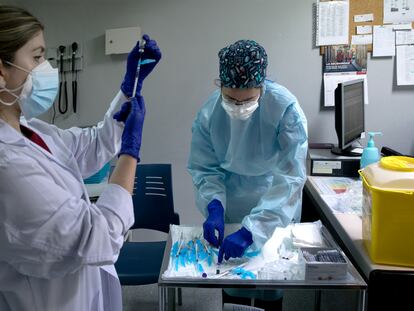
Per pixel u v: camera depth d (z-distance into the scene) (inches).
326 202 71.7
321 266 48.4
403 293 48.3
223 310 53.1
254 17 101.2
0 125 34.9
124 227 36.4
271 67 103.2
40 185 32.1
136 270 73.4
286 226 60.3
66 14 105.1
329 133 105.0
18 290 36.0
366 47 99.7
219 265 53.2
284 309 89.8
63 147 44.9
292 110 59.3
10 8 33.9
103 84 108.0
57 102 110.0
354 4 98.3
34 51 35.2
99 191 86.7
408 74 100.1
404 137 104.2
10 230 31.5
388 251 49.9
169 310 56.2
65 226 32.5
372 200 49.9
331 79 102.0
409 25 98.0
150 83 106.9
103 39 105.6
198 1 101.7
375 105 103.0
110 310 47.4
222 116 64.5
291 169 58.9
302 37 101.1
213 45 103.4
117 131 49.8
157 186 89.0
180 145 110.0
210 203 62.7
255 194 69.1
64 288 38.0
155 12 103.1
